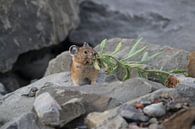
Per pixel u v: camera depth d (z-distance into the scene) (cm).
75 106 664
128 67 813
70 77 871
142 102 668
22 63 1360
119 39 956
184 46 1499
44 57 1407
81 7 1706
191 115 632
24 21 1352
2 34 1309
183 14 1727
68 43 1576
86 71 808
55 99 702
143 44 928
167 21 1680
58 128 661
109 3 1766
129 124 631
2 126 695
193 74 815
